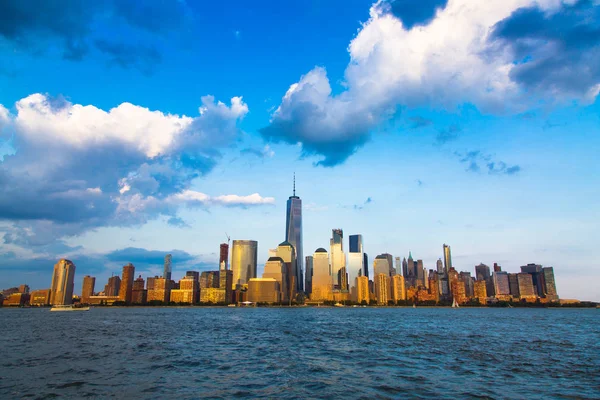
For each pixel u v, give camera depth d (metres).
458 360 65.38
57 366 57.03
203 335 115.25
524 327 161.38
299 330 138.88
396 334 121.44
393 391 42.44
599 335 119.69
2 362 60.50
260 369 56.12
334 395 40.59
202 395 40.25
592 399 39.44
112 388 42.91
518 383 46.78
